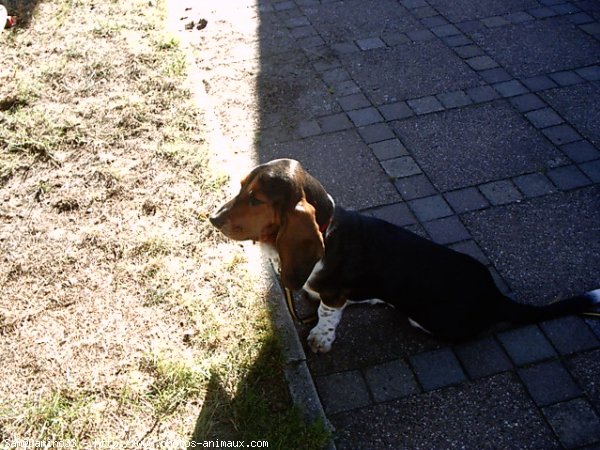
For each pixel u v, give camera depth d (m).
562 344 1.20
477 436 1.06
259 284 1.32
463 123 1.83
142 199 1.54
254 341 1.20
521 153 1.70
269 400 1.11
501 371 1.16
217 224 0.99
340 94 1.97
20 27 2.32
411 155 1.71
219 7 2.48
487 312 1.17
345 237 1.08
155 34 2.24
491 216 1.51
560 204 1.53
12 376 1.14
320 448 1.03
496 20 2.34
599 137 1.74
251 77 2.05
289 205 0.94
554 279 1.34
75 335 1.22
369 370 1.17
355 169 1.67
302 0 2.55
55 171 1.63
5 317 1.25
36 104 1.88
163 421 1.07
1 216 1.50
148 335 1.22
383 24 2.36
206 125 1.80
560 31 2.25
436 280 1.13
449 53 2.16
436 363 1.18
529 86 1.97
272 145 1.76
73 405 1.09
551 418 1.08
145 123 1.80
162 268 1.36
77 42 2.20
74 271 1.35
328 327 1.18
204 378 1.14
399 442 1.05
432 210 1.54
